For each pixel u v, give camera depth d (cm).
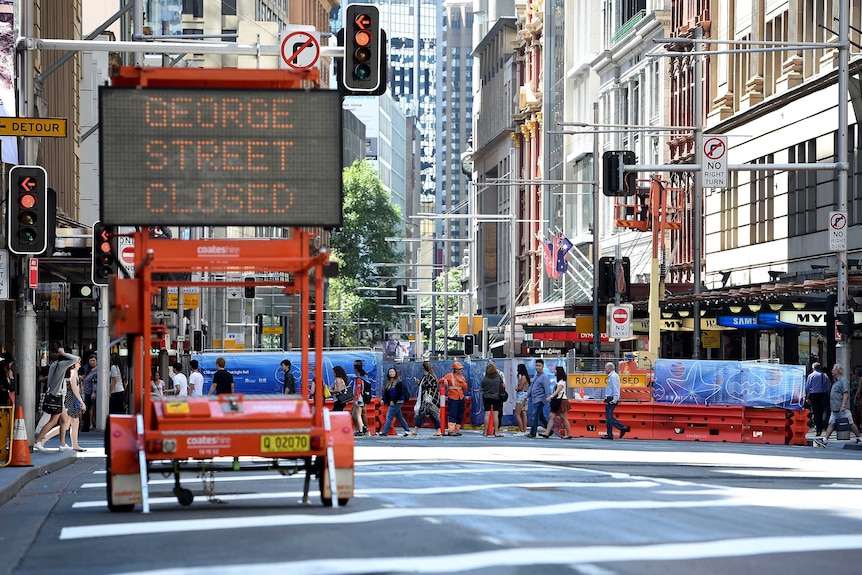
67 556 3055
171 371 11656
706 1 16150
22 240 6450
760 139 14025
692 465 6181
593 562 2744
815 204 12662
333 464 3934
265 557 2869
